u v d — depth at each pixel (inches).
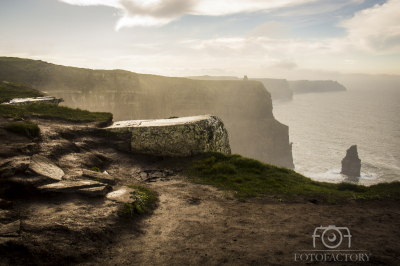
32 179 265.1
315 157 5482.3
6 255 157.1
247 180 387.9
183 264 171.8
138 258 180.2
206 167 437.7
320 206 291.3
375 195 320.5
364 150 5674.2
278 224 239.5
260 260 174.9
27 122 473.7
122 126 542.9
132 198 271.1
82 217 218.7
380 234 215.6
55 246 175.6
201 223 242.1
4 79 2235.5
